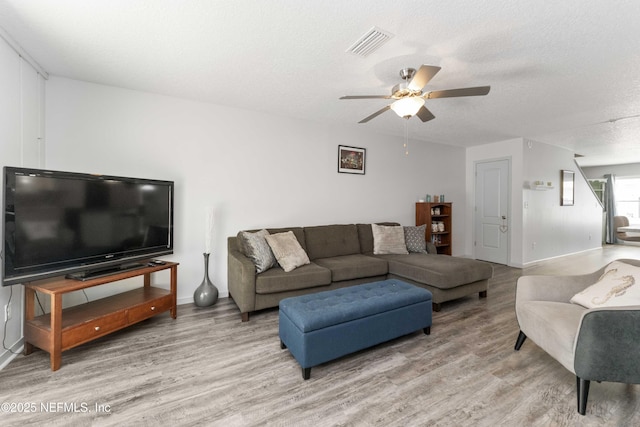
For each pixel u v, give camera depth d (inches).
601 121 155.6
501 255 208.5
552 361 81.0
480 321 109.5
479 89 81.0
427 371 76.5
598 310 58.2
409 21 72.1
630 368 57.3
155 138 120.8
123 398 65.0
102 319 85.5
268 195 147.2
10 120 81.4
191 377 73.1
